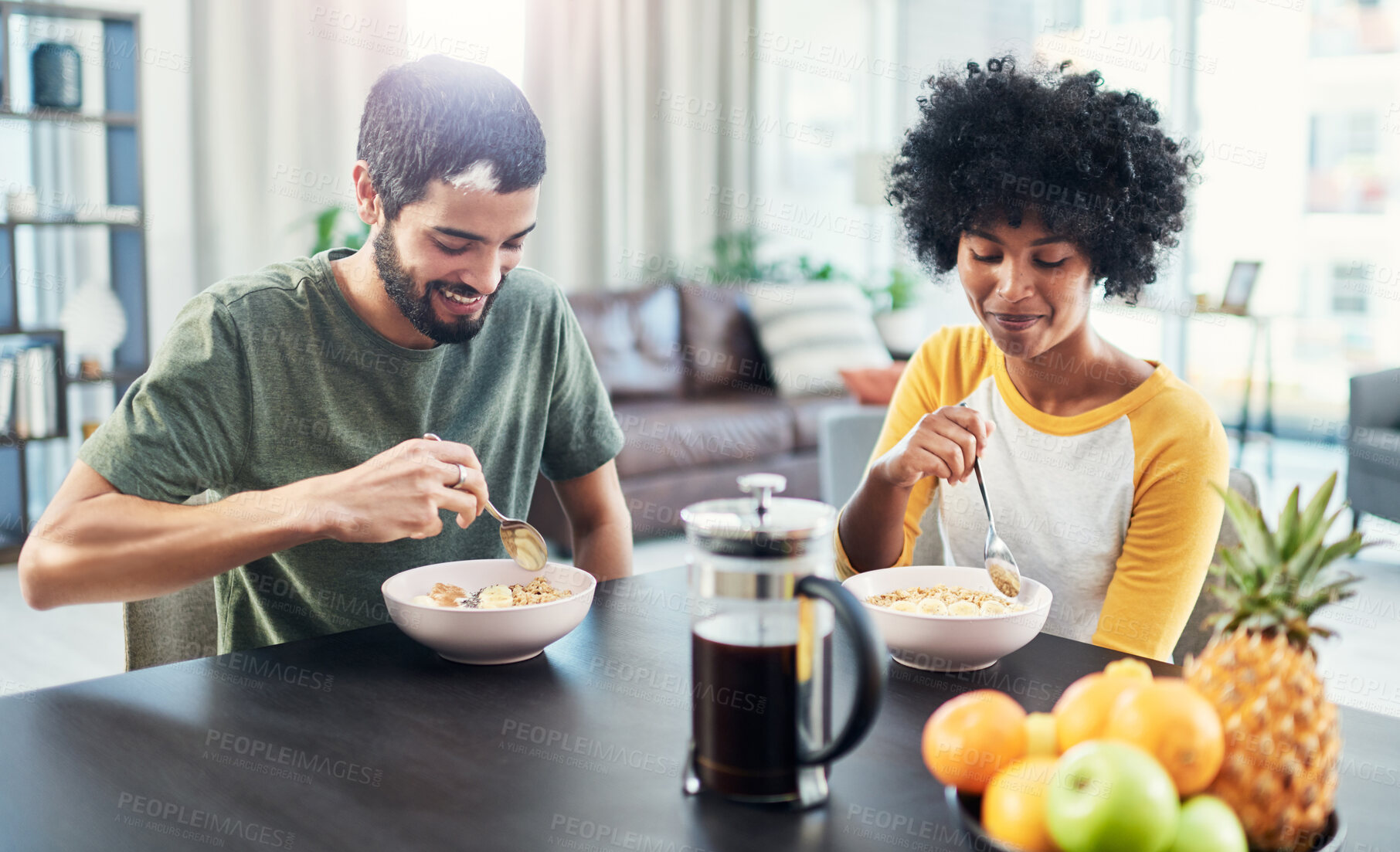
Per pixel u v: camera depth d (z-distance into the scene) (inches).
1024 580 41.8
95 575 41.4
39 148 148.8
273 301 48.9
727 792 28.9
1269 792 24.0
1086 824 22.3
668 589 49.1
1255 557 26.3
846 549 51.3
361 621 51.6
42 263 152.8
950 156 49.0
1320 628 25.3
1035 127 45.9
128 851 26.5
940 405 56.7
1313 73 200.1
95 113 148.0
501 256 45.8
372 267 48.6
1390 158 193.2
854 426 107.1
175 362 46.3
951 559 55.5
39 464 157.8
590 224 209.0
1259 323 211.2
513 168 43.0
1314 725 24.3
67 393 145.1
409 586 42.4
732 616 28.7
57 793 29.5
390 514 40.4
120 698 36.3
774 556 27.7
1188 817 23.0
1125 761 22.5
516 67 195.5
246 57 159.5
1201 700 24.2
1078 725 25.8
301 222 156.3
